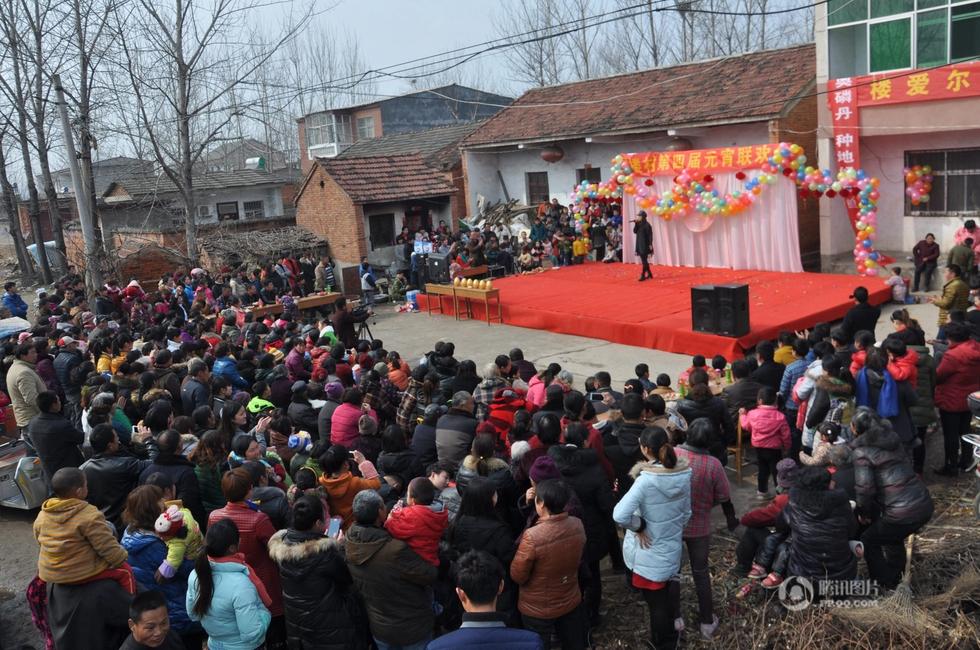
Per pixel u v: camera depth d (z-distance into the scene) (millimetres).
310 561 4676
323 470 5867
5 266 37844
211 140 23141
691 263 20219
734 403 8234
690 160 19109
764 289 16453
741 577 6305
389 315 20000
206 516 6070
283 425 7168
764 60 21406
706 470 5559
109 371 10305
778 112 18391
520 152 26328
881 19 16859
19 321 14672
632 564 5375
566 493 4816
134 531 5102
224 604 4477
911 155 17922
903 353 7398
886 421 5926
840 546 5484
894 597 5570
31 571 7688
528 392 8383
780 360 9180
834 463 6227
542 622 4879
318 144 47625
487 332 16891
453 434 6676
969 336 7754
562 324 15969
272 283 20016
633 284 18422
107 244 29000
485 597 3773
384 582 4707
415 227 25641
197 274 19844
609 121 22734
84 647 4609
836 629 5441
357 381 9984
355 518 4891
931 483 7941
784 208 18016
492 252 22438
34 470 8547
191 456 6160
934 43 16172
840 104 17703
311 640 4723
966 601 5707
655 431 5293
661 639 5398
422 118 45062
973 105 15703
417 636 4820
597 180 24109
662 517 5219
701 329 13305
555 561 4793
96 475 6160
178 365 9547
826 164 18344
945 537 6574
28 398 8977
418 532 4922
